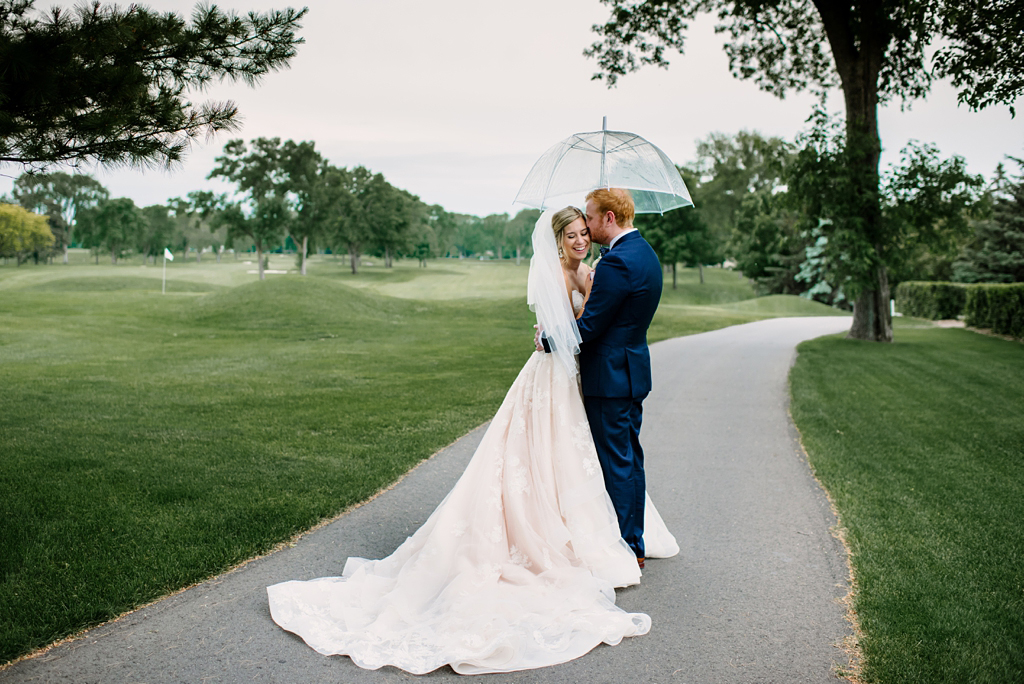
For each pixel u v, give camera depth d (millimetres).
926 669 2777
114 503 4824
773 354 17359
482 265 119438
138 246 110812
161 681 2684
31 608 3221
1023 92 8023
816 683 2723
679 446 7230
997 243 36906
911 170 20000
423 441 7023
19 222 81000
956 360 16156
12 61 4258
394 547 4188
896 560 4008
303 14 5551
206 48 5426
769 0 21312
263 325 27297
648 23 21750
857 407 9742
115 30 4773
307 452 6504
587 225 3830
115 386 10891
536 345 3746
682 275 92625
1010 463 6586
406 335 24297
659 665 2877
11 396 9492
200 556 3914
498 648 2885
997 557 4078
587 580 3426
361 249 97500
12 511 4609
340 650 2951
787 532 4559
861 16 20281
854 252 20250
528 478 3619
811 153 20234
